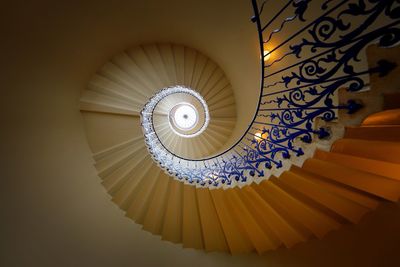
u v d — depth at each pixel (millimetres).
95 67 3525
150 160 3242
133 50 3848
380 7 1086
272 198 2342
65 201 2811
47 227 2650
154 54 3947
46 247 2619
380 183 1570
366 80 1337
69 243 2768
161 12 3486
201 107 5402
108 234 3002
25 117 2586
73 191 2889
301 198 2154
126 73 3701
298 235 2475
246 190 2527
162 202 3084
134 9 3342
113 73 3625
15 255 2436
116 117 3426
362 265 2748
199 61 4199
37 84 2715
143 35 3781
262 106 3564
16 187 2480
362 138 1420
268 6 2639
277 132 2252
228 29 3365
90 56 3375
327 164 1707
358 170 1571
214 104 4531
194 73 4223
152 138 3686
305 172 1937
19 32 2484
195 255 3213
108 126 3348
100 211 3014
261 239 2748
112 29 3416
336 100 1557
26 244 2512
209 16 3348
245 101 4062
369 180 1595
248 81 3773
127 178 3178
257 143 2688
